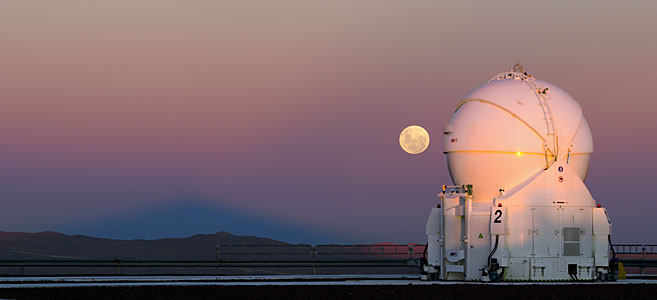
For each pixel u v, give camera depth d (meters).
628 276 57.56
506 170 48.62
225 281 49.44
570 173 48.38
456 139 49.88
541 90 49.47
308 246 63.84
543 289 42.03
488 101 49.47
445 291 40.91
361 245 64.38
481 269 48.41
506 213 47.78
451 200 50.06
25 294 38.78
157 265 59.84
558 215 48.12
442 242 50.28
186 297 37.81
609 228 48.59
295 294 39.09
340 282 48.03
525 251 47.75
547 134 48.47
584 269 48.28
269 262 60.28
